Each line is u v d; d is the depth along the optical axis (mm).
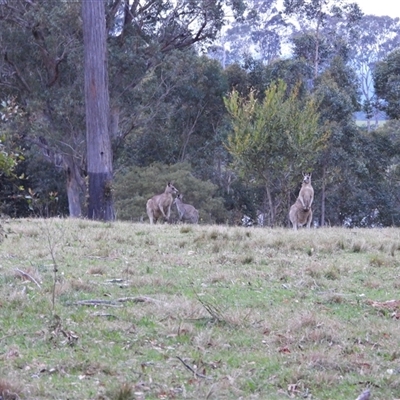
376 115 50781
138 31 36094
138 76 34312
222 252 12758
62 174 38219
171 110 37406
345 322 8531
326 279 10883
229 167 33469
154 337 7574
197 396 6113
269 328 8039
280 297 9625
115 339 7453
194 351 7199
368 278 11102
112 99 34188
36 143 34938
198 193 37406
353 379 6660
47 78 34000
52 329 7410
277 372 6734
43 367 6516
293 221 21219
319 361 7016
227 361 6984
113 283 9961
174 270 11086
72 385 6172
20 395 5863
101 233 14531
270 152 28906
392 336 8031
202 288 9898
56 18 31703
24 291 8898
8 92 34344
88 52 26328
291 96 29609
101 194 26562
